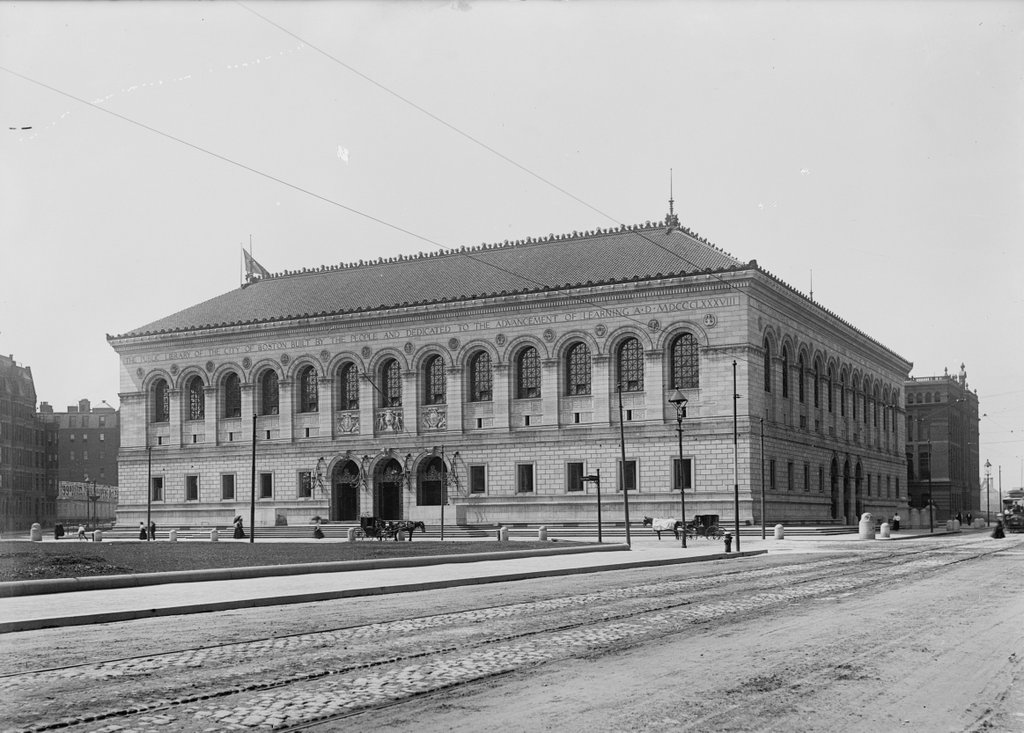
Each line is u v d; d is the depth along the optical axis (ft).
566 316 290.35
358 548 170.09
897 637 57.11
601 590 92.07
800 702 39.47
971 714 37.83
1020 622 64.23
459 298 301.02
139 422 350.02
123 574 96.99
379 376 316.60
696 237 307.78
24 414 491.31
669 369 278.26
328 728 35.86
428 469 310.45
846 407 344.28
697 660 49.16
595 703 39.32
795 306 297.74
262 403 334.24
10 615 67.77
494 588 97.19
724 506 266.77
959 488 539.29
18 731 35.96
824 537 245.04
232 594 85.15
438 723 36.37
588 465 285.02
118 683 44.75
